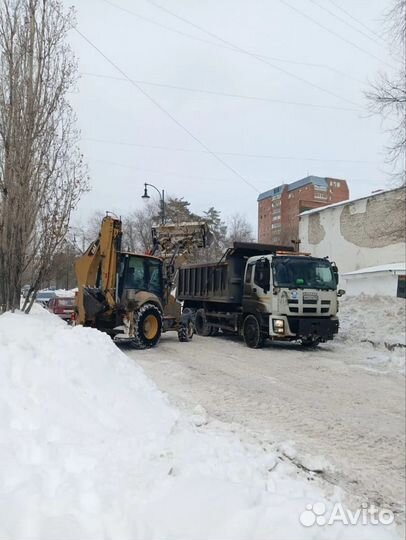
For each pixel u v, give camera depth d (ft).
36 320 26.17
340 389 26.71
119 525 8.05
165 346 43.24
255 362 35.47
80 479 9.76
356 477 14.56
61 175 35.58
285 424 19.75
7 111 33.32
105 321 41.06
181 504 8.74
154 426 15.07
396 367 33.58
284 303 40.75
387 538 9.21
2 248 33.30
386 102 44.62
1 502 8.32
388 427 19.69
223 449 13.51
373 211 88.28
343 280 87.92
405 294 71.97
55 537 7.45
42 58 34.55
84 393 16.10
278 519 8.55
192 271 57.62
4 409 12.94
